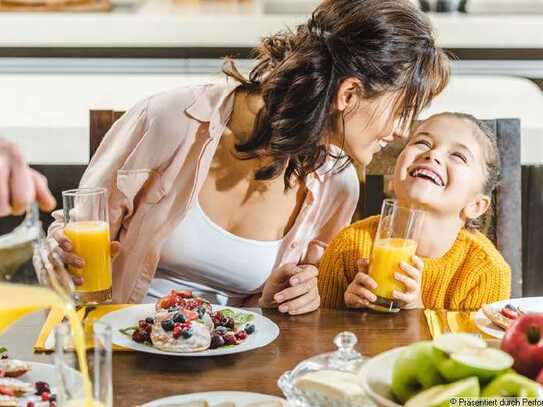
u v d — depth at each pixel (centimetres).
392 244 159
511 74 328
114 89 284
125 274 179
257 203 182
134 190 176
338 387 110
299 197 185
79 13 330
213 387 127
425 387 103
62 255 150
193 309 148
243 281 185
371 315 157
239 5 352
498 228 198
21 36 323
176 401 118
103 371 100
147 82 293
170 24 321
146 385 127
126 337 142
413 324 153
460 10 341
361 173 199
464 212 189
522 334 107
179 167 175
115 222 178
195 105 177
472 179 183
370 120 161
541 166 230
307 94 159
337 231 193
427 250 188
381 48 154
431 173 182
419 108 162
